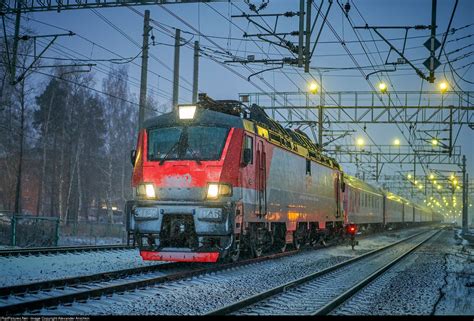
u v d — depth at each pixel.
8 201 45.44
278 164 17.42
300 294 10.85
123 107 48.72
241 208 13.82
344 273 14.91
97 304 9.09
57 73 43.69
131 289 10.59
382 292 11.54
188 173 13.51
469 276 14.90
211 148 13.72
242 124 14.31
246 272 14.04
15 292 9.65
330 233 26.86
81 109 45.41
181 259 13.20
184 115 14.18
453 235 47.66
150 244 13.56
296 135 21.50
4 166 42.78
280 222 18.12
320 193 23.27
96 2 17.28
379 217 44.53
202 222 13.11
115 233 32.06
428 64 16.09
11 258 15.66
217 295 10.26
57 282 10.59
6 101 35.19
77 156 44.94
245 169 14.35
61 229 31.98
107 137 50.69
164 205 13.41
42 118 44.53
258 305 9.36
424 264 18.36
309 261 17.88
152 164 13.85
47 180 51.53
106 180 50.75
